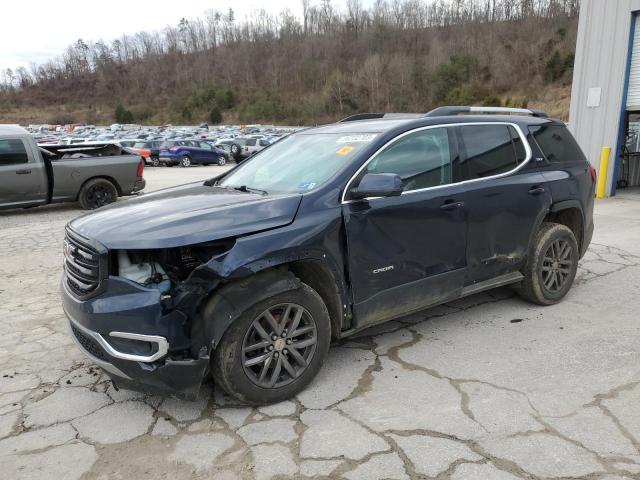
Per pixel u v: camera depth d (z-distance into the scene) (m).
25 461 2.74
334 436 2.88
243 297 2.97
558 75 75.81
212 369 3.04
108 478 2.60
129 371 2.92
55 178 11.46
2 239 8.71
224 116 106.88
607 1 11.36
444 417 3.03
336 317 3.47
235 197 3.52
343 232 3.37
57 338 4.38
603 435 2.82
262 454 2.74
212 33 144.00
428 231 3.78
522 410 3.08
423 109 86.88
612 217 9.42
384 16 119.75
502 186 4.23
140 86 134.88
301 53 121.25
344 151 3.73
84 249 3.05
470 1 111.06
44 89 140.62
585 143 12.25
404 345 4.01
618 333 4.16
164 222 3.05
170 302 2.89
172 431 2.97
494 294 5.16
